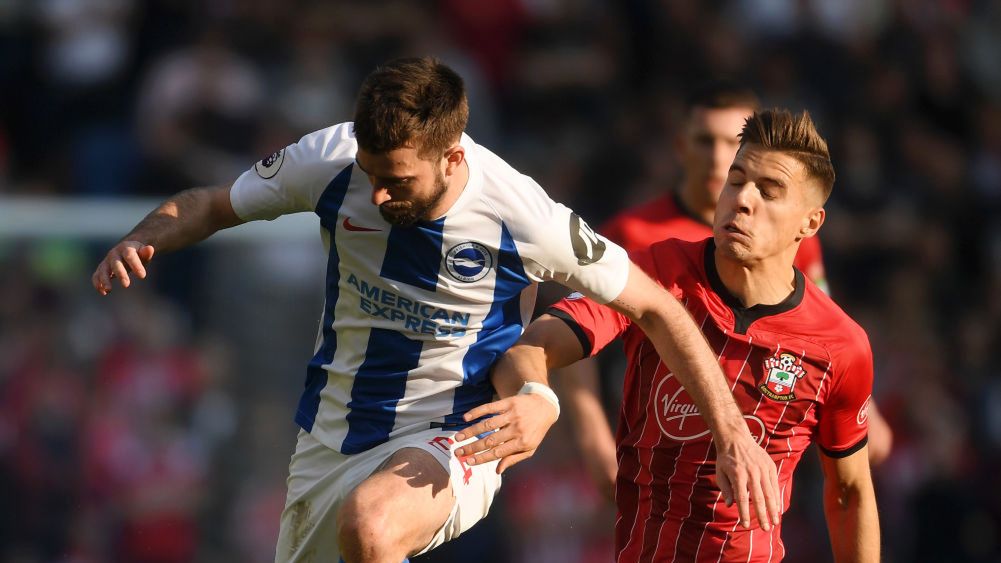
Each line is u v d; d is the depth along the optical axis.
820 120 38.97
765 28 40.53
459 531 14.06
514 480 28.56
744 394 13.74
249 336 28.09
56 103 37.25
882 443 18.09
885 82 40.47
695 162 18.25
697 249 14.05
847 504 14.54
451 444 13.77
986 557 31.06
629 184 35.69
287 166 13.62
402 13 37.62
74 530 27.70
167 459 27.84
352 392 14.15
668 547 14.05
